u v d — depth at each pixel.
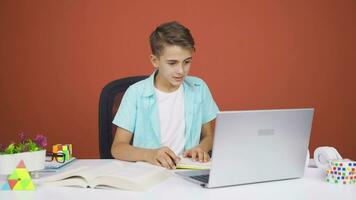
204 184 1.42
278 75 3.42
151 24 3.37
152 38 1.98
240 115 1.37
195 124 2.19
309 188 1.42
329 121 3.45
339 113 3.45
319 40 3.42
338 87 3.44
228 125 1.36
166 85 2.15
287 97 3.43
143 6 3.37
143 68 3.39
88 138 3.43
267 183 1.48
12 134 3.46
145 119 2.10
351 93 3.44
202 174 1.56
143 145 2.12
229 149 1.38
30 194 1.33
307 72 3.43
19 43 3.42
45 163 1.72
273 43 3.40
